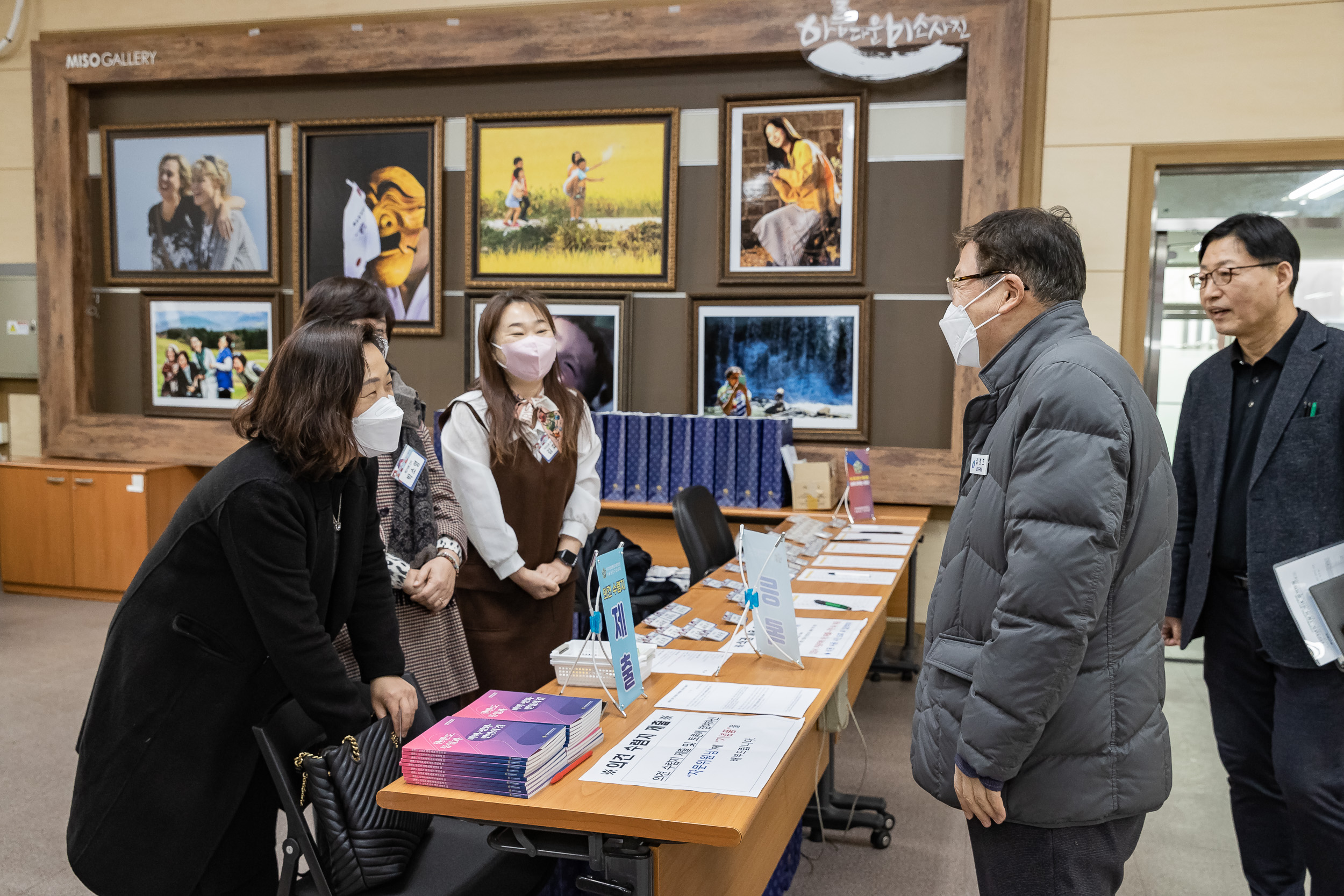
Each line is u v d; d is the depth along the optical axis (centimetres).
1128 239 430
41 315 552
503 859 164
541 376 250
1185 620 217
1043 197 439
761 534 207
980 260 147
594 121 482
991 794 134
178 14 532
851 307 460
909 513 442
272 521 142
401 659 182
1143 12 423
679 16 461
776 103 461
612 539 379
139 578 147
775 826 192
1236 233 200
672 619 238
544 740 140
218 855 158
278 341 531
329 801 149
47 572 535
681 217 482
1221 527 211
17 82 558
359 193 511
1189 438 222
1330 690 188
